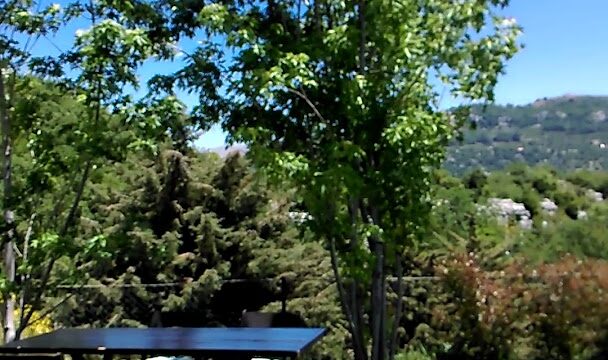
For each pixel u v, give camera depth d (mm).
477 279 9953
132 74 6367
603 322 9352
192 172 14602
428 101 6180
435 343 10727
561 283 9555
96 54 6051
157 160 14273
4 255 6434
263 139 6094
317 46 5980
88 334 5762
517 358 9664
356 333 6348
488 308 9766
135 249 13461
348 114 5875
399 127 5582
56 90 6629
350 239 6051
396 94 6027
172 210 14328
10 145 6586
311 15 6387
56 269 6637
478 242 11984
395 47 5918
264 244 14523
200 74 6566
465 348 9922
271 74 5570
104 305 13500
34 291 6531
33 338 5520
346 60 5992
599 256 16344
